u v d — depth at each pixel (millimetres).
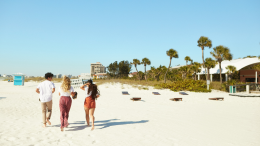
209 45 38312
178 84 23266
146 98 15281
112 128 5695
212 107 11055
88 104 5613
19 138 4426
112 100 13414
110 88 23234
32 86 28641
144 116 7812
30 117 7188
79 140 4445
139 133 5160
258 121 7137
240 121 7105
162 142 4406
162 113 8641
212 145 4277
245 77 47125
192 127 6012
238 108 10711
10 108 9031
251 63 43938
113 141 4418
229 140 4695
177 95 18109
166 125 6215
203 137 4910
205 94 19828
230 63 47312
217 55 37875
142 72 61812
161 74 56562
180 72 53250
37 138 4492
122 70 61312
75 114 8031
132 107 10477
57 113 8211
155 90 22172
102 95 16297
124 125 6121
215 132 5461
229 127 6125
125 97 15523
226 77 45438
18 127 5500
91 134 4992
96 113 8398
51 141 4297
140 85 26641
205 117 7836
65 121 5297
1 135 4590
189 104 12391
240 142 4547
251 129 5898
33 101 11938
